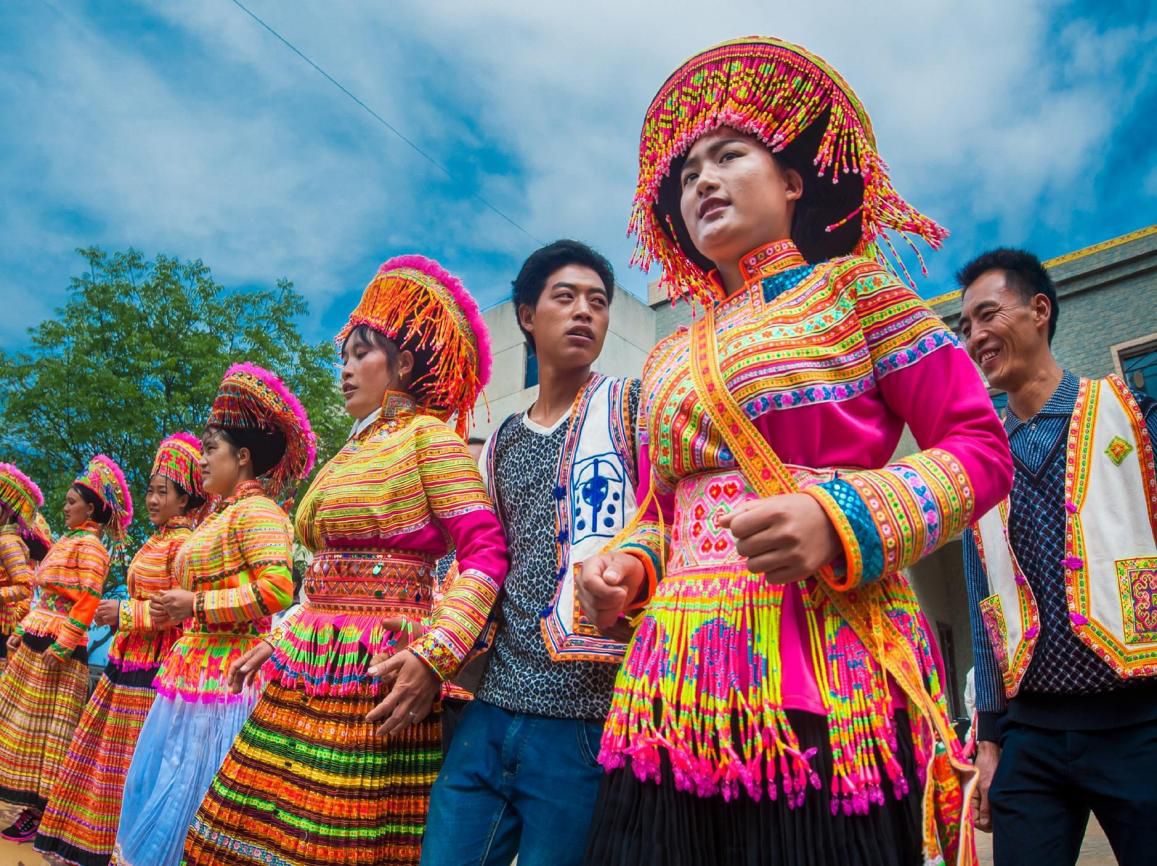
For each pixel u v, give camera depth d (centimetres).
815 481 113
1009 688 200
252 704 319
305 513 250
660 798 108
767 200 136
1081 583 190
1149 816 174
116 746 368
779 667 106
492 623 209
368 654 221
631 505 194
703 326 132
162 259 1298
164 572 400
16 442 1224
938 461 106
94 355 1238
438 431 234
